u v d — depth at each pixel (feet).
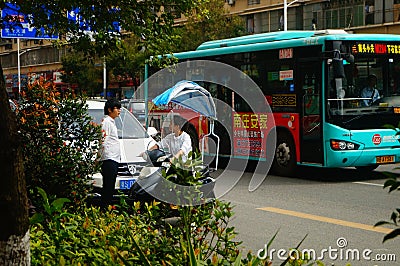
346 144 47.47
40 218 17.54
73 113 26.20
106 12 25.93
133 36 28.19
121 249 16.62
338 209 36.86
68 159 25.55
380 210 36.27
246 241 29.14
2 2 25.99
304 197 41.37
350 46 48.01
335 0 141.08
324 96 47.93
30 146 25.49
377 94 48.78
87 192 26.40
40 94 26.17
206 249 17.74
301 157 50.34
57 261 15.67
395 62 49.52
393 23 130.31
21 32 67.72
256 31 160.97
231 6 166.50
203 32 119.96
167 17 26.94
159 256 16.67
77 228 18.67
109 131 32.19
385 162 48.78
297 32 54.65
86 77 137.69
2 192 13.57
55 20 26.73
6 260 13.58
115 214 20.94
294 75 50.88
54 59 206.69
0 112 13.61
